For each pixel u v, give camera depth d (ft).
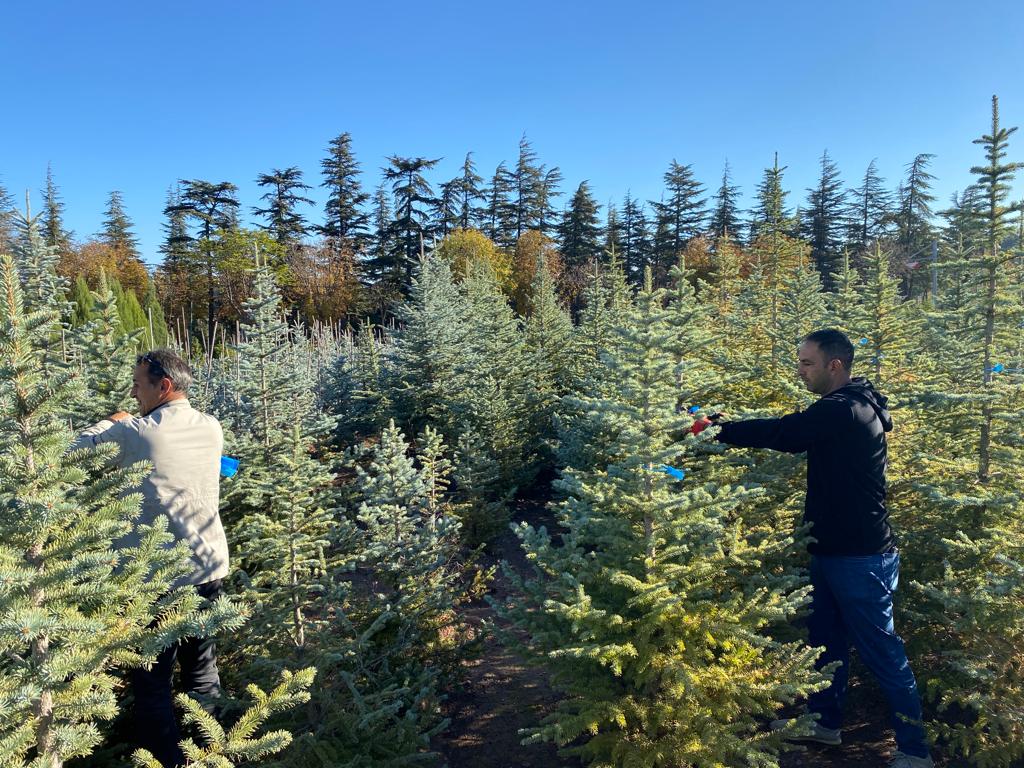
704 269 123.34
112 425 11.05
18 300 7.54
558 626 12.21
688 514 12.15
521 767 13.12
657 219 166.91
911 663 14.35
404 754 12.15
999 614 12.08
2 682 6.62
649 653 11.11
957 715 13.91
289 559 13.01
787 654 12.04
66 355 19.25
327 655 12.16
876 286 19.70
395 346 40.55
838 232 155.63
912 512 15.94
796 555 15.60
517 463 31.35
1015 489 14.34
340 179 163.02
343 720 11.82
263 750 7.71
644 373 12.25
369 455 31.35
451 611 17.71
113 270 131.85
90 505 8.23
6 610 6.51
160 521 8.59
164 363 11.55
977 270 16.01
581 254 170.19
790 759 12.96
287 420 20.72
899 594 15.07
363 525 19.51
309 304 129.90
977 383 21.06
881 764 12.68
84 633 7.00
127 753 11.01
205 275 128.57
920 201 142.61
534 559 12.67
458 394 33.91
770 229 34.40
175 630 7.61
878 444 12.37
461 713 15.15
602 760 11.48
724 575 13.24
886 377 20.12
